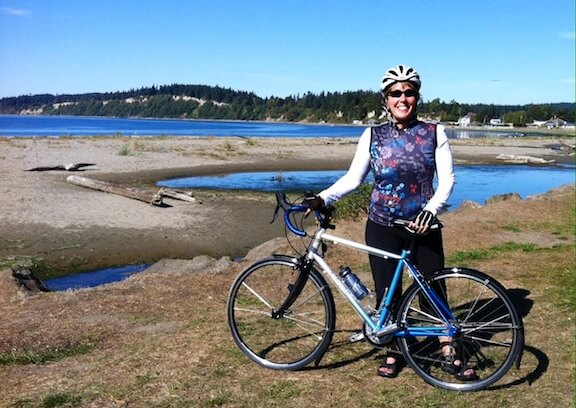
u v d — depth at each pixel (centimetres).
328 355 406
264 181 2467
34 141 3734
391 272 363
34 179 2077
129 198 1761
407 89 344
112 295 557
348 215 1080
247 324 459
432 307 362
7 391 353
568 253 725
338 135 8462
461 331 355
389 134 355
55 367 392
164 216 1530
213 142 4484
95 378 370
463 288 434
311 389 354
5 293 568
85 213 1507
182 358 399
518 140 7088
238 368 383
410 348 376
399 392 349
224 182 2400
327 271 377
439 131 347
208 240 1301
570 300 520
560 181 2753
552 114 16388
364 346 422
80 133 7281
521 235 863
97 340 443
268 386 358
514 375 371
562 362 388
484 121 16688
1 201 1597
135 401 338
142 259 1134
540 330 448
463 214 1027
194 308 518
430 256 361
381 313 364
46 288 633
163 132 8425
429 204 338
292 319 413
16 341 439
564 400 336
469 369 357
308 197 368
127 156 3120
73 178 1953
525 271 636
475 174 3073
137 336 450
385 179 354
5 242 1205
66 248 1181
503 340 401
